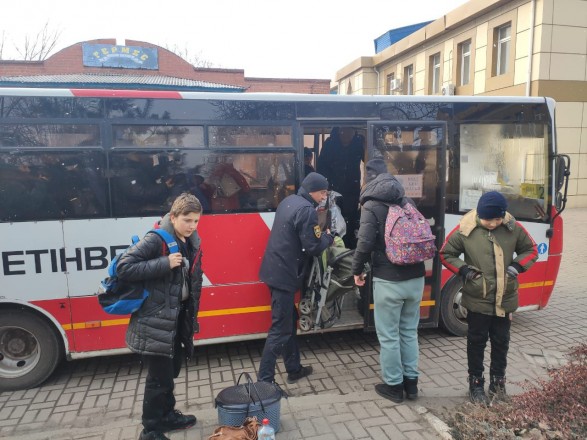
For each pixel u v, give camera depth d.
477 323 3.44
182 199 2.81
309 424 3.19
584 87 13.94
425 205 4.64
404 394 3.63
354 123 4.50
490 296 3.35
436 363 4.36
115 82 12.77
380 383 3.84
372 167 3.66
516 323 5.50
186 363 4.36
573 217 13.19
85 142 3.91
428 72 19.11
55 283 3.92
